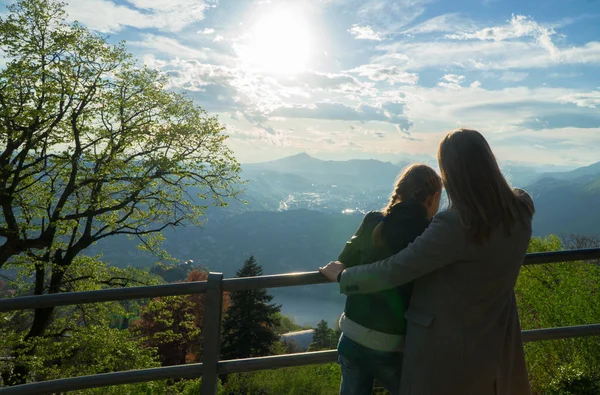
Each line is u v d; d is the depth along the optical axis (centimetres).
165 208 1756
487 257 185
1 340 1507
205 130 1783
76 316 1761
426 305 194
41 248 1642
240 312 3862
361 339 207
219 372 245
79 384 240
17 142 1591
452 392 187
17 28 1565
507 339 202
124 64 1770
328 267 222
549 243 2927
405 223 203
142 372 244
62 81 1653
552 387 462
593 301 2247
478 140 187
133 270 1859
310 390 1221
